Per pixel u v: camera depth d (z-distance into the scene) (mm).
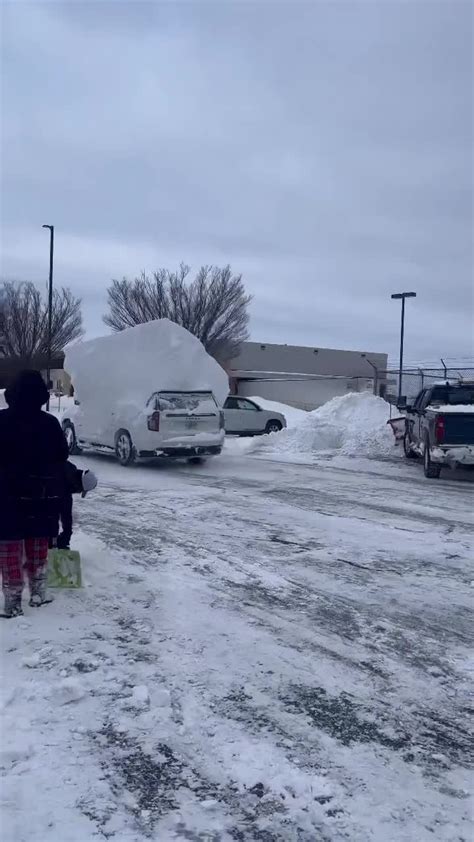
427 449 14508
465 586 6805
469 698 4504
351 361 56625
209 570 7035
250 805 3354
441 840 3145
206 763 3678
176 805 3334
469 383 16547
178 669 4723
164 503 10750
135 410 14797
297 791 3471
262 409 24047
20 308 40906
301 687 4559
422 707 4363
